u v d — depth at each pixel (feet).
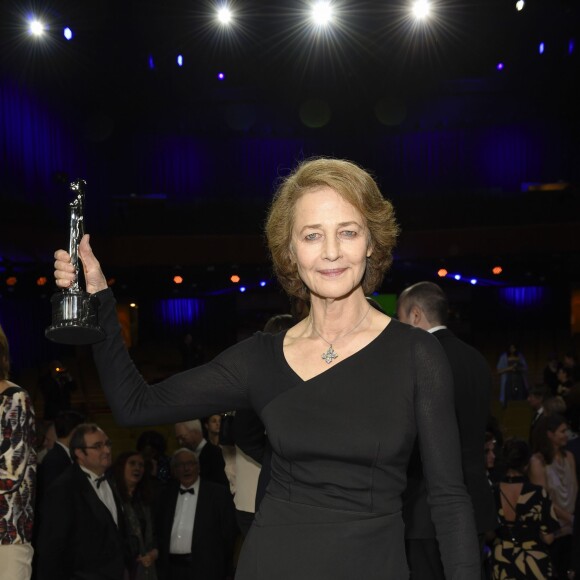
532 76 69.26
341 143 72.90
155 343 71.97
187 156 72.13
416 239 65.98
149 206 65.98
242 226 66.74
